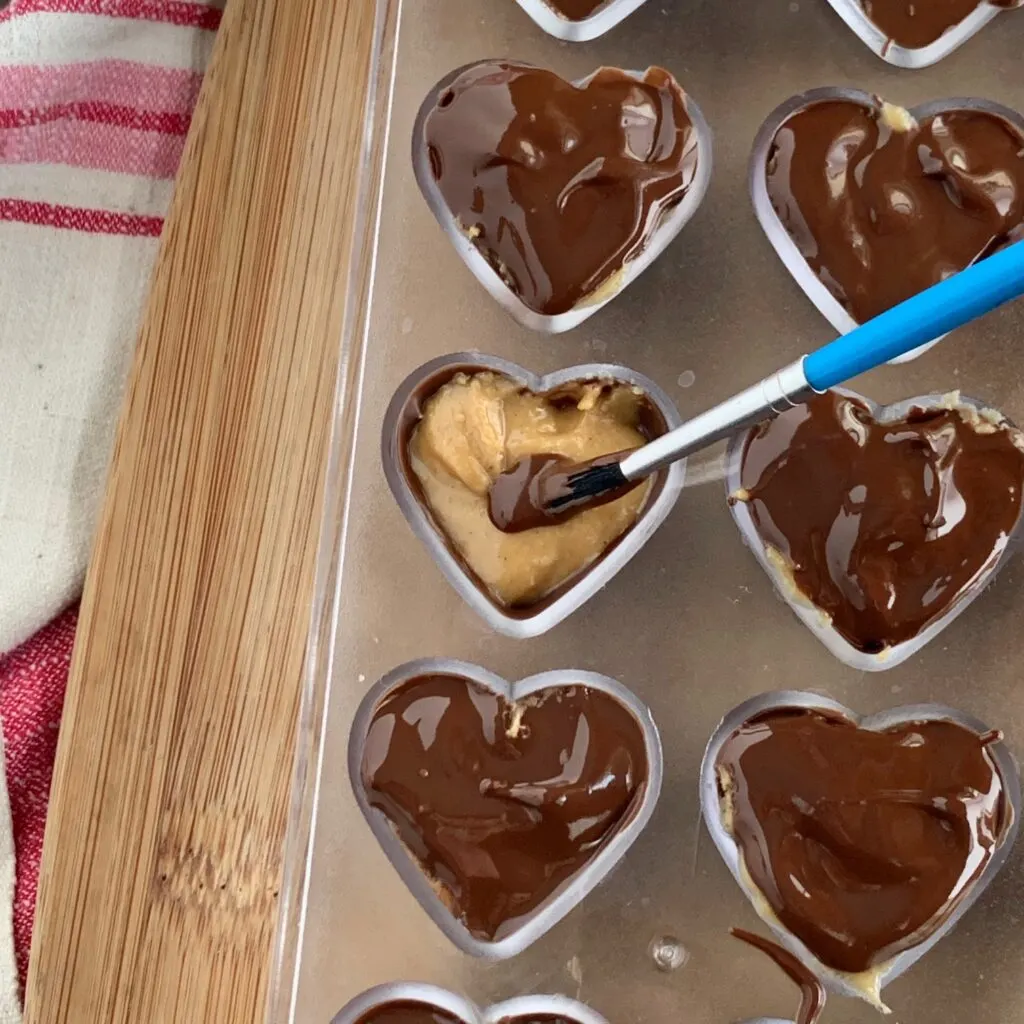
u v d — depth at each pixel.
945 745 0.17
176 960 0.17
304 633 0.17
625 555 0.17
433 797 0.16
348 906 0.17
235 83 0.18
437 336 0.17
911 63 0.17
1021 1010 0.16
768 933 0.17
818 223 0.17
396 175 0.17
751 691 0.17
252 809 0.17
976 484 0.17
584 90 0.17
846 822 0.16
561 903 0.17
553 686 0.17
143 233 0.20
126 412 0.18
